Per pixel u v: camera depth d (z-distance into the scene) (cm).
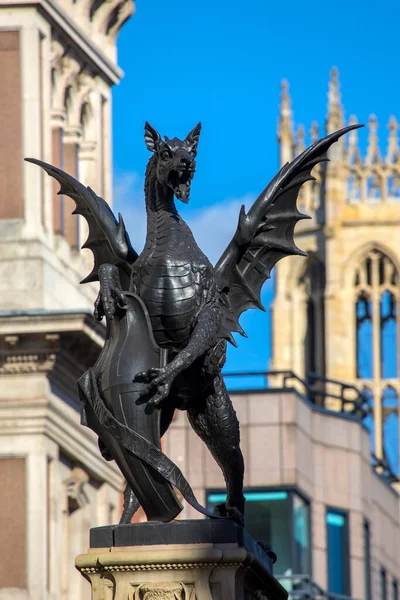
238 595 2083
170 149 2214
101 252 2303
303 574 9556
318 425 9888
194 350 2156
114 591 2086
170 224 2242
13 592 7006
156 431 2130
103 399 2147
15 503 7094
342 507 9962
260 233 2319
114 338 2177
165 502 2128
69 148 7812
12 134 7412
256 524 9456
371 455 10988
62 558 7288
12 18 7494
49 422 7162
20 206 7344
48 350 7050
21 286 7231
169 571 2078
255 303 2309
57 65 7688
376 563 10506
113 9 8088
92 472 7550
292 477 9444
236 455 2259
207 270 2228
